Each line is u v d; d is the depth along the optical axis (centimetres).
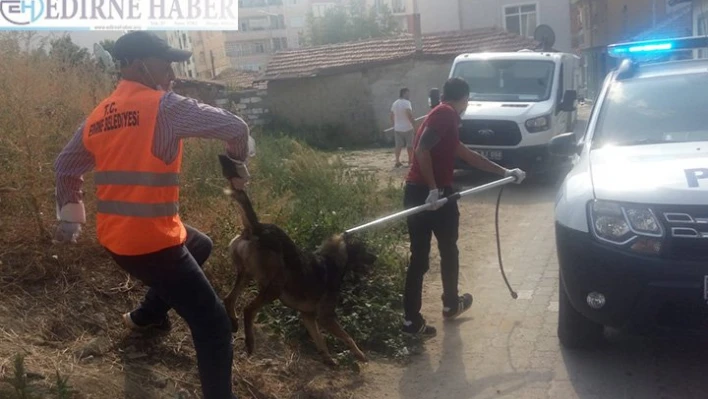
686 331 441
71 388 378
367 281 631
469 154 599
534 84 1377
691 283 431
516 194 1216
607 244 458
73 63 834
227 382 396
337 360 526
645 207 451
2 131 539
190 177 676
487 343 571
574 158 629
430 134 562
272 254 462
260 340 519
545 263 787
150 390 418
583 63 3812
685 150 520
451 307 609
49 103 647
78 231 398
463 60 1457
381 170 1617
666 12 2861
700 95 592
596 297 466
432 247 842
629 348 540
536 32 2491
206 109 364
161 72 385
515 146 1262
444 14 3391
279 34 6394
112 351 440
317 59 2377
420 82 2270
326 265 498
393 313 592
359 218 833
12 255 480
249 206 458
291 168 1006
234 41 6331
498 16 3331
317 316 502
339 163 1138
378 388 505
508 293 691
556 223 501
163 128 359
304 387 486
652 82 620
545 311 633
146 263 369
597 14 3775
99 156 372
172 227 371
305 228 677
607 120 595
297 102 2312
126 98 371
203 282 383
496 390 492
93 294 479
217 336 390
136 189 362
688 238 438
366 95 2284
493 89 1395
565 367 518
